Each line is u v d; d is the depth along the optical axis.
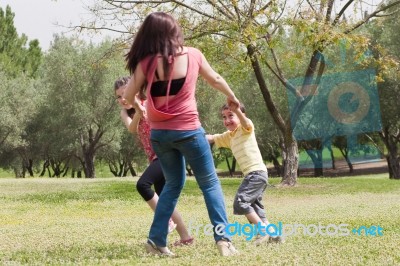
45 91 51.19
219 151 55.94
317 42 17.84
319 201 15.27
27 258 5.62
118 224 9.32
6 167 58.75
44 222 10.41
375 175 49.91
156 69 5.23
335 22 21.36
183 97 5.30
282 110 41.41
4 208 14.14
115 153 55.34
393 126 41.59
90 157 49.88
